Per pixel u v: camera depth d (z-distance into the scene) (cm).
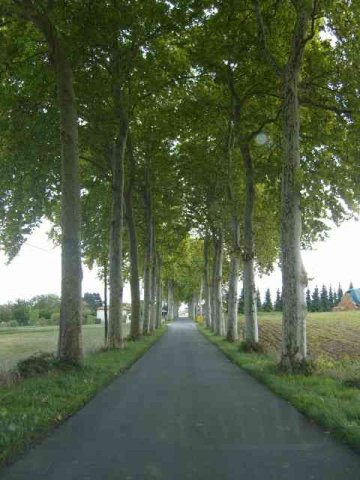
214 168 3139
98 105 2267
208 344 3206
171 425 849
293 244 1582
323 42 1878
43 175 2117
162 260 6450
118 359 1919
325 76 1914
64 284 1539
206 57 2103
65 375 1324
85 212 3172
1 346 3116
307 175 2188
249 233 2406
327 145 2205
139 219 4209
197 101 2538
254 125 2503
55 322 9831
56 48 1595
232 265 3284
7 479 564
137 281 3288
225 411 979
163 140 3128
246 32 1900
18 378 1256
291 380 1337
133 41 2034
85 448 698
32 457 654
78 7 1684
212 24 1909
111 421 882
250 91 2309
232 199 2866
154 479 562
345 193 2198
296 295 1557
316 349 2986
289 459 641
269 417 917
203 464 621
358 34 1691
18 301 9906
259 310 13350
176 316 14400
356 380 1207
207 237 4428
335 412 862
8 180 2125
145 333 4075
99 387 1277
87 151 2916
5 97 1872
